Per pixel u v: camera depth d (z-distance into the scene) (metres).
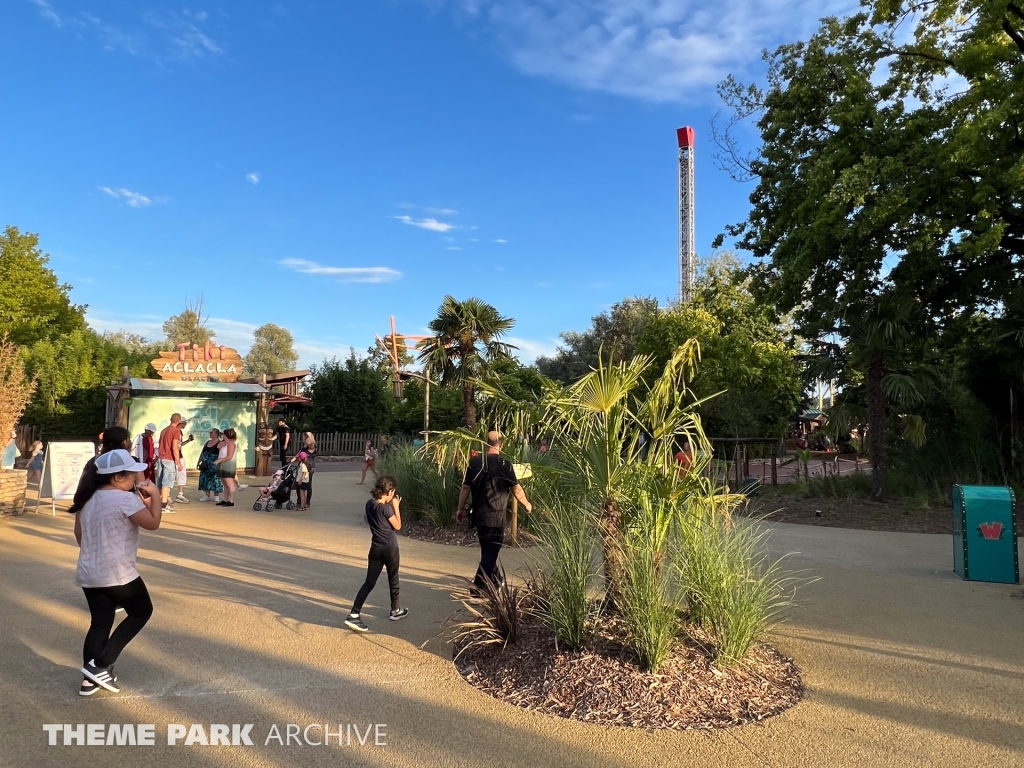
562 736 3.59
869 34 15.25
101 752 3.36
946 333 16.84
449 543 9.40
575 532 4.89
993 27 12.84
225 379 22.45
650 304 43.94
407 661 4.72
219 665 4.59
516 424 6.04
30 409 29.25
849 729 3.72
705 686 4.11
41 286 34.31
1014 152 12.93
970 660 4.87
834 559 8.71
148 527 4.22
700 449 5.18
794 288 15.24
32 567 7.38
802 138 16.38
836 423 15.91
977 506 7.55
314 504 14.10
